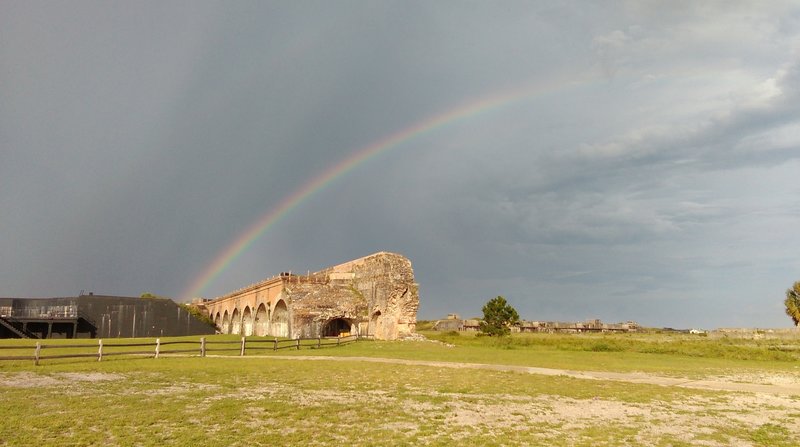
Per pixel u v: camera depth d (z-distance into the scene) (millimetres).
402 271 56812
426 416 14469
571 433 12961
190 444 11086
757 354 37125
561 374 24641
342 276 66250
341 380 21172
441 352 37750
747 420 14781
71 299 76875
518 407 16141
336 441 11695
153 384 19000
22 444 10703
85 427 12211
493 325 60750
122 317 77688
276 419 13641
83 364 25203
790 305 74875
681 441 12344
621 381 22688
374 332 59031
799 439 12641
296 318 55938
